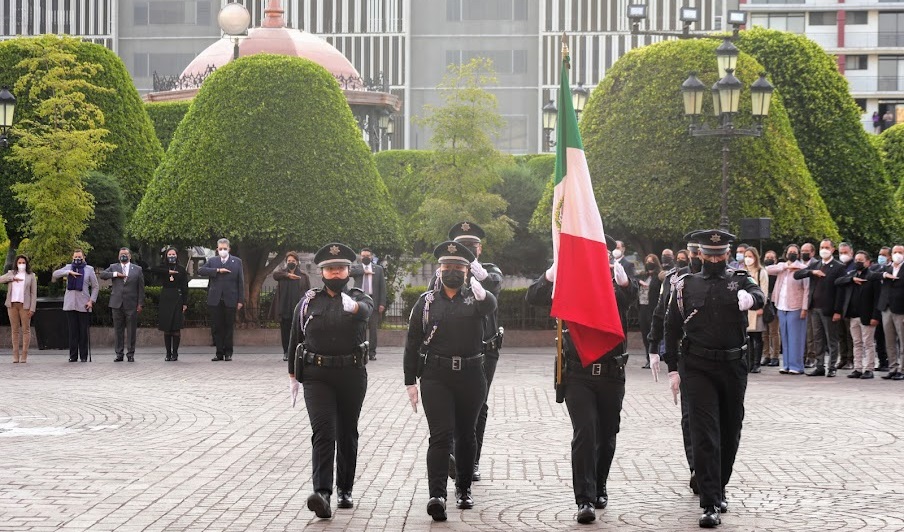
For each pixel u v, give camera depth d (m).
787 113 39.47
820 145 40.03
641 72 37.09
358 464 13.62
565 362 10.99
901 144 48.75
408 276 50.62
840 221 40.00
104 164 41.12
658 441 15.40
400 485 12.34
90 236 37.66
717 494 10.45
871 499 11.53
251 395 21.03
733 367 10.95
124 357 30.16
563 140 11.65
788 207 35.75
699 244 11.05
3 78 40.78
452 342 11.02
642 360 30.23
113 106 41.62
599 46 106.12
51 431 16.31
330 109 37.41
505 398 20.62
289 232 35.88
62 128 37.62
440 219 44.31
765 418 17.97
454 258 10.98
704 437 10.59
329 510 10.62
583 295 10.99
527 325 34.97
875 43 96.81
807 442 15.45
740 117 36.00
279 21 57.12
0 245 38.00
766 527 10.27
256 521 10.48
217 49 57.69
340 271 11.04
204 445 15.00
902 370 24.92
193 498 11.51
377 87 60.00
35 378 24.27
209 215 35.75
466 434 11.17
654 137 36.47
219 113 36.59
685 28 37.09
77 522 10.35
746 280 10.98
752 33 40.22
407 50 106.19
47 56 37.75
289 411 18.69
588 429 10.66
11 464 13.43
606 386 10.95
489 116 45.81
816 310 25.64
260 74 36.88
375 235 37.03
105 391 21.69
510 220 45.75
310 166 36.50
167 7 107.81
